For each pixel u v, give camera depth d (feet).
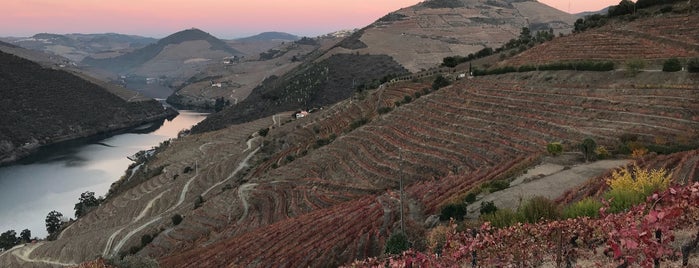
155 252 247.09
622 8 350.02
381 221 151.53
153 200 392.27
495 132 224.53
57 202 478.18
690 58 228.43
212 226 264.72
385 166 239.30
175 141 652.07
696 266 39.22
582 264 47.70
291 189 271.08
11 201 477.77
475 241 50.78
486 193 145.18
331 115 447.83
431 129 259.60
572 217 76.59
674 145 156.04
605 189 115.24
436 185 182.70
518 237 53.01
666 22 287.48
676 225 44.57
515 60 336.49
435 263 47.44
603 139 179.93
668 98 194.08
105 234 317.83
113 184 523.70
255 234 197.36
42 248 320.50
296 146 399.65
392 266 47.42
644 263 32.99
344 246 138.82
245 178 365.40
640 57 255.09
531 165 167.12
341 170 267.59
